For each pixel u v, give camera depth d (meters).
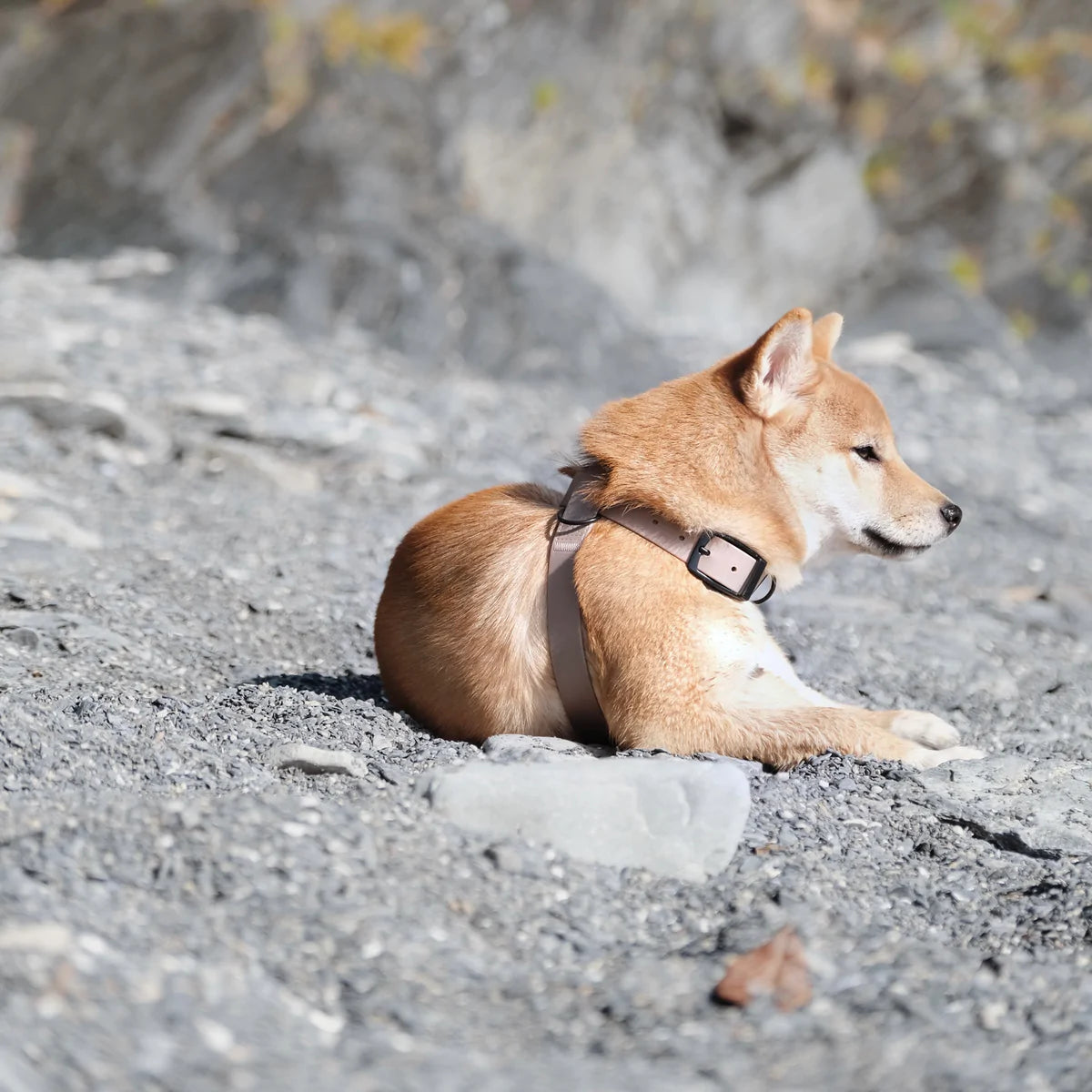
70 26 42.25
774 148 46.25
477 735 10.96
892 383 34.72
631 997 7.28
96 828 8.09
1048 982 7.57
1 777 9.12
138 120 38.81
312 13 40.91
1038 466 28.66
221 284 32.31
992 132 49.12
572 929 7.98
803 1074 6.58
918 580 20.03
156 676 12.19
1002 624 17.86
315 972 7.14
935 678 14.75
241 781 9.36
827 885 8.64
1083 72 51.44
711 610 10.59
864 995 7.35
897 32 50.81
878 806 9.86
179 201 35.94
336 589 15.67
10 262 33.97
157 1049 6.20
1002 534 23.30
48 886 7.45
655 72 45.19
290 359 27.47
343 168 36.31
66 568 14.80
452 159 38.22
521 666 10.63
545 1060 6.60
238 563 16.14
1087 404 35.66
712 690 10.39
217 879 7.75
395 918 7.69
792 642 15.59
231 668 12.83
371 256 33.00
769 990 7.32
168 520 17.94
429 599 11.05
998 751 12.31
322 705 11.17
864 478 11.48
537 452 24.22
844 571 19.94
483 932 7.81
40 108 40.09
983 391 35.88
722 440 11.05
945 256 47.25
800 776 10.18
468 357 30.75
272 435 21.84
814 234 45.19
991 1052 6.82
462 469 22.61
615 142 42.66
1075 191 50.12
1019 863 9.25
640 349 32.75
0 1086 5.63
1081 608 18.95
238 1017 6.58
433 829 8.71
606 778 8.96
